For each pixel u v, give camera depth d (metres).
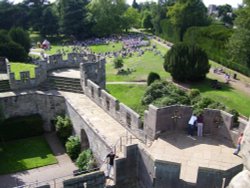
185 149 19.30
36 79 33.47
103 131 22.75
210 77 54.19
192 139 20.53
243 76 55.97
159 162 15.44
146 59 66.50
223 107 29.11
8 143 30.38
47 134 32.22
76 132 28.08
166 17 110.38
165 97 30.64
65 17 100.38
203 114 21.11
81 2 103.12
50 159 27.44
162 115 20.42
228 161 18.02
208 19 95.75
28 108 31.95
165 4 116.06
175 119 21.20
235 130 20.02
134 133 22.28
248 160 8.73
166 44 92.56
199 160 18.06
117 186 17.19
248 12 51.38
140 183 17.38
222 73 57.38
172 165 15.23
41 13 100.75
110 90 45.66
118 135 22.16
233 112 28.38
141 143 20.66
